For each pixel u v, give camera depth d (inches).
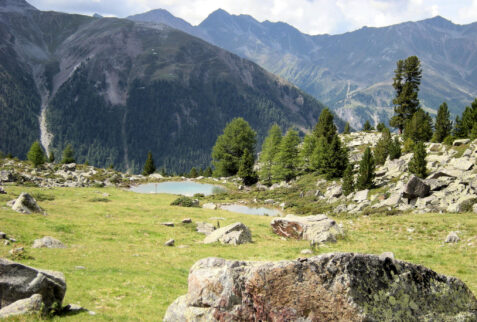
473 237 1266.0
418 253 1132.5
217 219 2005.4
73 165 4328.3
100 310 603.5
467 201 1776.6
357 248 1259.8
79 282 751.7
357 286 360.8
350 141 4552.2
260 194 3575.3
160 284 817.5
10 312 482.9
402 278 367.2
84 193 2667.3
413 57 4020.7
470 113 3137.3
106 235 1403.8
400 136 4025.6
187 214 2128.4
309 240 1487.5
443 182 2110.0
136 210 2130.9
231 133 4918.8
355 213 2250.2
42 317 497.7
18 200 1614.2
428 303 357.4
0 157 4717.0
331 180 3368.6
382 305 351.3
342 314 353.4
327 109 4111.7
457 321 349.4
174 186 4101.9
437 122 3457.2
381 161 3253.0
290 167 4065.0
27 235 1182.3
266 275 402.0
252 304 407.2
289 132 3922.2
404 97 4050.2
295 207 2945.4
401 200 2153.1
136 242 1347.2
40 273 541.6
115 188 3395.7
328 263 381.1
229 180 4544.8
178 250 1246.9
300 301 379.9
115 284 775.7
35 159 4047.7
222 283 432.5
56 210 1818.4
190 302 456.1
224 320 414.6
